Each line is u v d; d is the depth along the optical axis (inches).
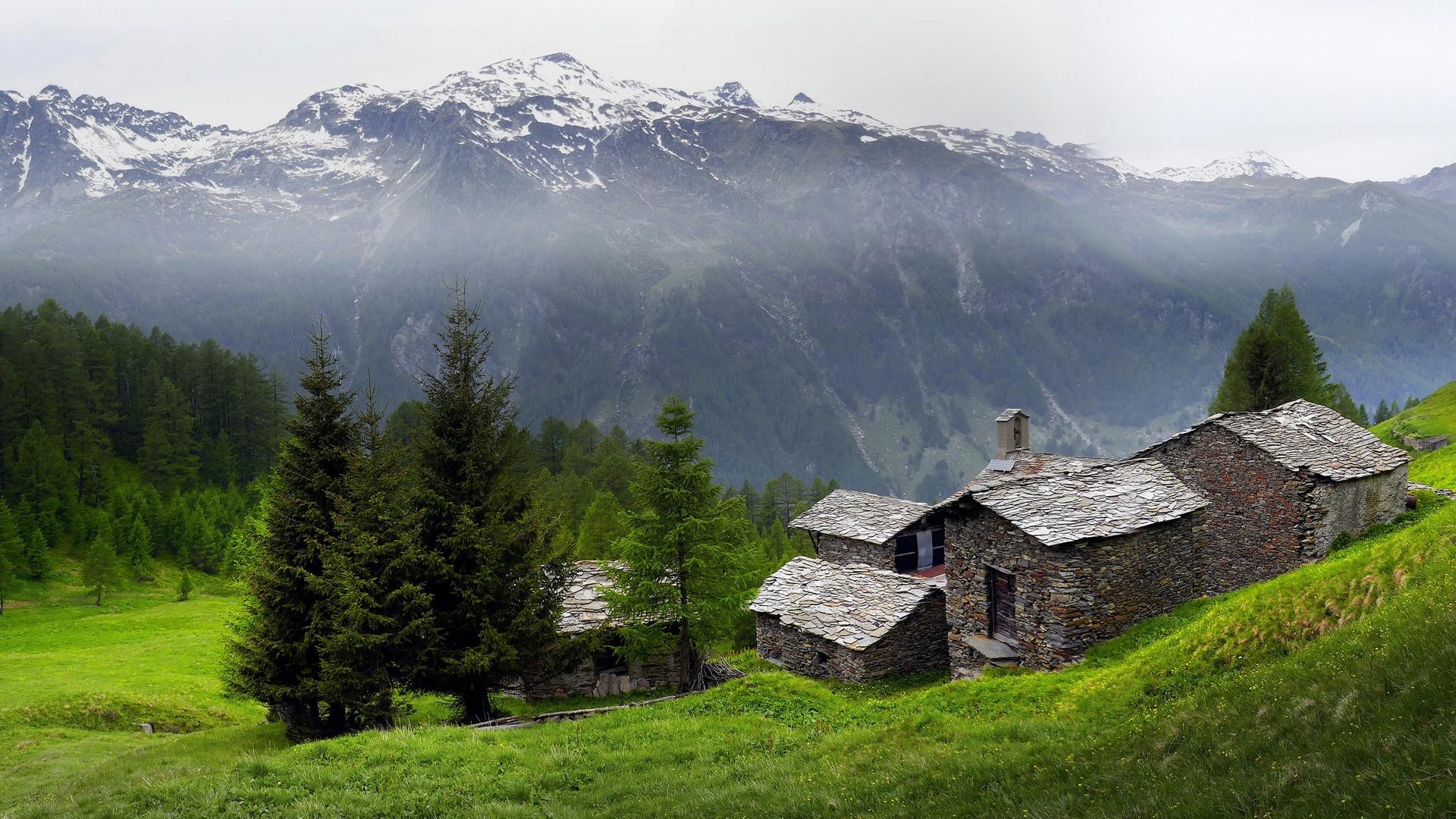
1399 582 701.9
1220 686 665.0
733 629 1617.9
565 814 705.6
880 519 1936.5
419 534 1253.7
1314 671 569.3
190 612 3068.4
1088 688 857.5
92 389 4958.2
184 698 1784.0
